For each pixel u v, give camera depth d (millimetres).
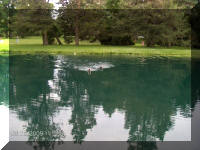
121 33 51719
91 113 14656
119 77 23625
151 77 23828
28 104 16250
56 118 13977
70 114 14562
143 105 16141
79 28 54625
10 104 16250
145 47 48312
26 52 40531
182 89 19891
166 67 28766
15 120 13742
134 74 24938
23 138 11742
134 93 18703
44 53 40000
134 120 13711
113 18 52625
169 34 48250
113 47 47344
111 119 13859
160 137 11898
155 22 49156
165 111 15070
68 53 40125
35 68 27516
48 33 54500
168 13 47438
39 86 20422
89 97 17703
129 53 40156
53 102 16594
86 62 31344
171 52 40188
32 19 50156
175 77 23938
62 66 28562
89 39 58469
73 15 51625
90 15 52594
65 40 55875
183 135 12047
